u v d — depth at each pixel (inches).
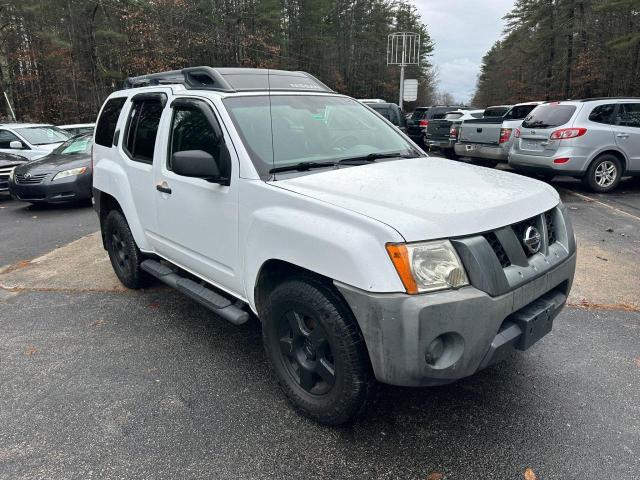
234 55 1427.2
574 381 123.5
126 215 171.6
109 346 147.8
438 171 123.5
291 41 1770.4
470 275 89.4
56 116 1227.2
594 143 350.0
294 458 98.4
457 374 90.3
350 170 120.6
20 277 213.0
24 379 130.1
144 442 103.9
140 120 166.7
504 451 99.1
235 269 123.3
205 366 135.0
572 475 92.2
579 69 1529.3
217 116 127.3
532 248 102.9
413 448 100.7
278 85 149.0
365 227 90.0
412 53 1283.2
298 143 129.0
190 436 105.6
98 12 1208.8
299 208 102.4
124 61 1163.9
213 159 117.5
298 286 102.4
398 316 85.7
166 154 147.3
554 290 111.3
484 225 93.1
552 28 1598.2
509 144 422.9
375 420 109.8
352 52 2250.2
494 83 2805.1
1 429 109.2
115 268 197.2
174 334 154.9
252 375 130.0
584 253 224.5
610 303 170.1
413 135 799.1
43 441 104.9
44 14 1079.0
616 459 96.0
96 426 109.6
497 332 93.0
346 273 90.7
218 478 93.4
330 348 99.7
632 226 271.7
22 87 1202.0
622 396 116.6
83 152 391.2
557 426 106.4
